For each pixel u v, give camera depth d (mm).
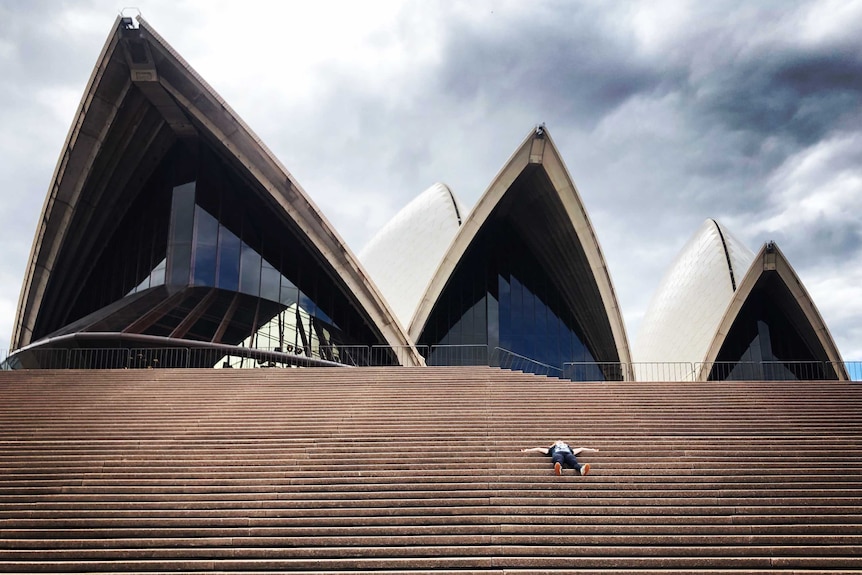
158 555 8555
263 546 8750
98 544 8719
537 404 13523
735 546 8609
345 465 10688
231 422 12562
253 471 10578
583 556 8508
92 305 27188
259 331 22594
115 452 11234
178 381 14992
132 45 20891
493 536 8805
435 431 12070
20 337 23719
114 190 25219
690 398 14008
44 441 11750
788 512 9320
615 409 13289
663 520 9125
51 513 9305
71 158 22438
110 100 21922
